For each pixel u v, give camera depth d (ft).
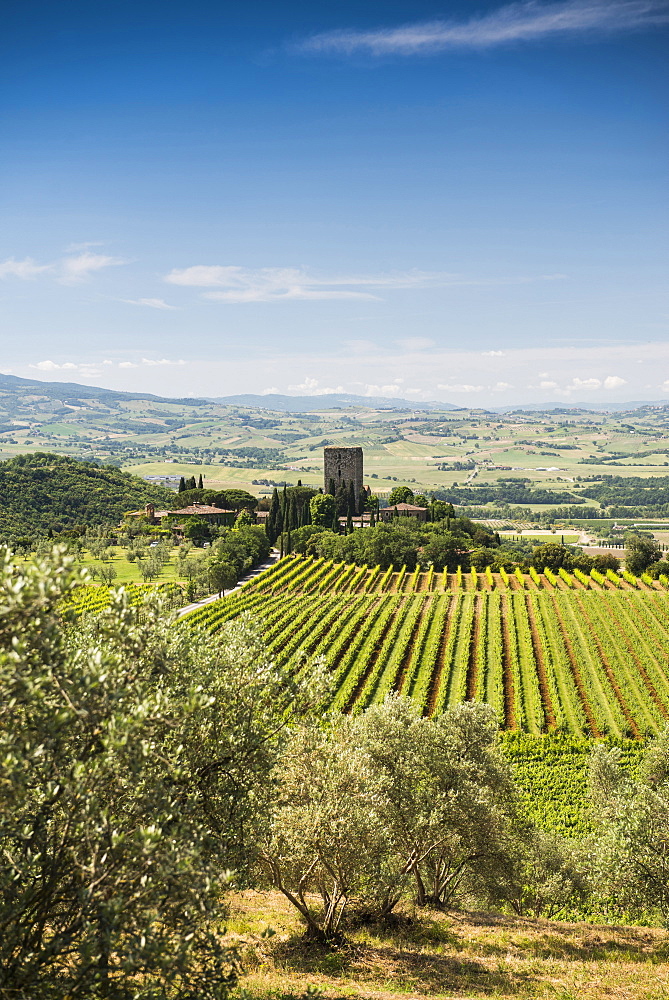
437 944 72.23
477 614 262.47
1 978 34.32
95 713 37.14
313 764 64.18
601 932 81.35
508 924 82.53
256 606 291.17
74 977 36.06
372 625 254.68
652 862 75.36
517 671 213.66
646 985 60.64
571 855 102.06
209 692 48.44
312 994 52.49
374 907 76.07
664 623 246.88
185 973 39.47
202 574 349.00
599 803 108.06
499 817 84.58
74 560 36.45
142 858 37.29
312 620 256.73
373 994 55.36
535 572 358.43
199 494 578.66
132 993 38.63
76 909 37.86
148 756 40.60
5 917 35.53
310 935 67.46
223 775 49.55
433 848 82.64
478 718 92.32
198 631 55.72
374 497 549.95
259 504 604.08
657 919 91.61
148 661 44.19
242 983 53.31
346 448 515.09
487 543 496.64
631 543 395.75
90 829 36.50
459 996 56.95
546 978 62.75
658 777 102.99
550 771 160.86
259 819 51.13
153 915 36.14
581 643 232.73
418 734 84.79
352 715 84.07
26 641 34.32
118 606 42.83
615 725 182.91
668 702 194.29
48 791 36.17
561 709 195.11
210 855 43.60
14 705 33.76
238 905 79.00
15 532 510.17
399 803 78.18
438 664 224.94
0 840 38.17
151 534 487.20
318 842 61.11
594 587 320.91
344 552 399.85
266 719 52.95
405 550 390.42
